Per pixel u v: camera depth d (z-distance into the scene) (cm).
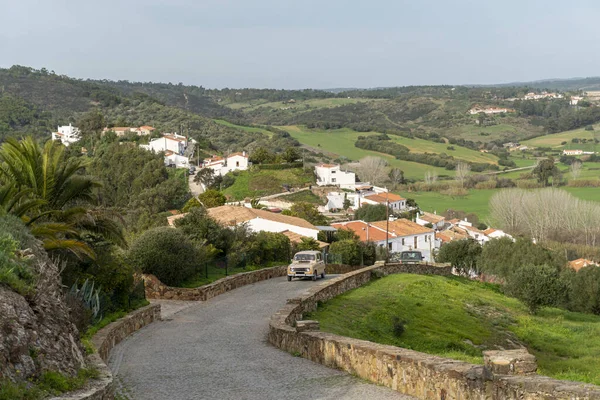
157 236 3203
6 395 851
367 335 2642
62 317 1214
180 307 2852
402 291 3731
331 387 1338
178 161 14575
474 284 5097
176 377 1455
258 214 6650
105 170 11850
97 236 2416
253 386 1359
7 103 19462
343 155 19900
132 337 2069
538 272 4072
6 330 956
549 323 3772
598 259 9375
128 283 2316
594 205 10862
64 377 1027
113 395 1143
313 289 2959
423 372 1205
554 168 15825
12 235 1340
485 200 14675
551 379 974
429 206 14125
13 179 2288
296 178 13312
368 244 6519
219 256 4109
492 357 1073
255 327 2283
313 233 6438
